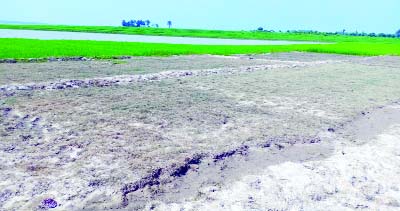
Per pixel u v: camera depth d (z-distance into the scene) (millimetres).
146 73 22062
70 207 6383
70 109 12680
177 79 20516
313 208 6723
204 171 8117
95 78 19094
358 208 6777
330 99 16016
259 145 9789
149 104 13891
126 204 6594
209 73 23312
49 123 11000
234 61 31703
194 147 9375
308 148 9812
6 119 11234
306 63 31781
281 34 125312
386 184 7816
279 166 8555
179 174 7891
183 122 11609
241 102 14930
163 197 6930
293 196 7148
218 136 10352
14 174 7469
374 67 30703
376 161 9047
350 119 12789
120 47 41438
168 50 39188
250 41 84938
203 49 43281
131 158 8484
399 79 23609
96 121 11344
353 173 8297
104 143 9406
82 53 32438
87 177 7461
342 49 49156
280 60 34469
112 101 14180
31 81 17422
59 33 90000
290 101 15383
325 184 7711
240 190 7316
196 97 15594
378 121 12836
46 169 7762
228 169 8289
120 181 7348
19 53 29359
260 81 20719
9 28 101375
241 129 11102
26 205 6352
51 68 22688
